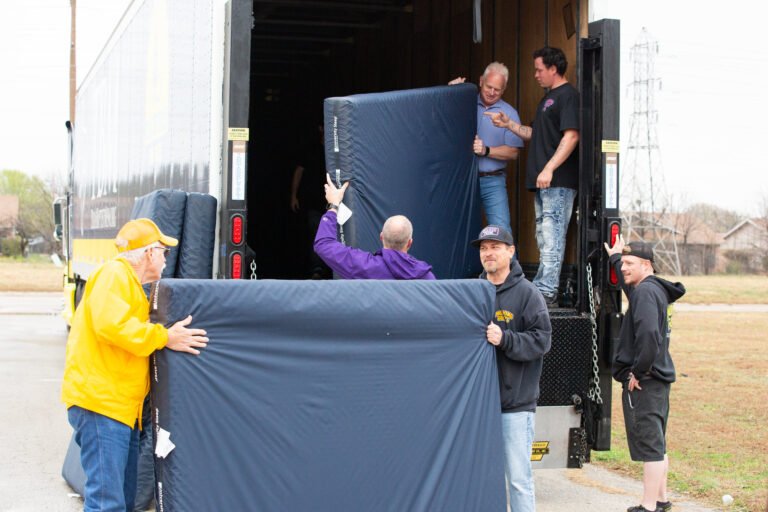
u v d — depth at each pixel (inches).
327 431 174.6
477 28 257.9
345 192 226.5
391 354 180.2
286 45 434.3
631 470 303.9
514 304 201.2
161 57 303.3
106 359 178.5
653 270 237.6
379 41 384.2
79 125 579.2
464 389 185.9
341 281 178.5
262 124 469.4
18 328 824.9
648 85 2144.4
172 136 282.0
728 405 426.0
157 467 169.2
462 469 184.7
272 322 171.9
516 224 283.3
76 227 581.6
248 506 169.3
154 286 172.9
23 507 257.3
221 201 228.8
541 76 252.5
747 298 1252.5
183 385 167.2
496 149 263.4
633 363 231.6
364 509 176.4
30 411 403.2
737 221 2485.2
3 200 2760.8
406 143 237.1
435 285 185.0
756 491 267.9
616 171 242.4
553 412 237.6
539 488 280.1
